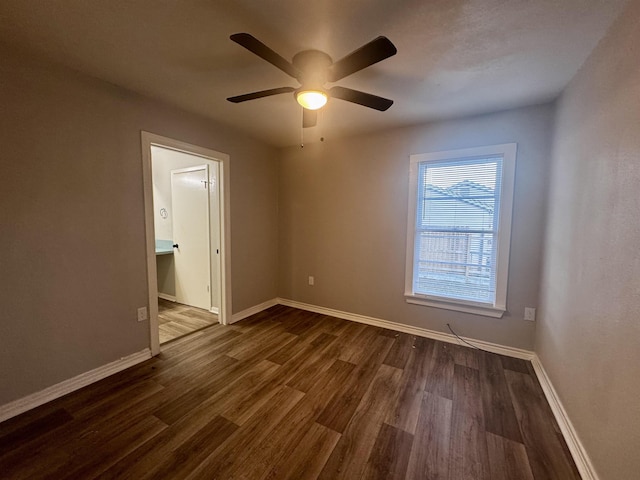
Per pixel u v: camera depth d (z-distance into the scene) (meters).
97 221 2.11
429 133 2.86
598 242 1.43
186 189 3.79
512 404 1.93
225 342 2.83
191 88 2.20
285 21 1.41
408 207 3.01
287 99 2.37
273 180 3.88
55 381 1.93
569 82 1.97
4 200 1.68
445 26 1.43
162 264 4.23
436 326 2.97
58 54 1.75
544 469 1.44
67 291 1.97
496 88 2.11
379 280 3.27
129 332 2.34
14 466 1.41
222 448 1.53
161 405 1.87
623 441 1.12
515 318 2.59
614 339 1.23
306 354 2.60
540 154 2.40
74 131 1.95
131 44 1.64
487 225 2.67
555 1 1.25
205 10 1.35
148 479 1.35
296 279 3.92
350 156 3.35
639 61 1.13
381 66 1.81
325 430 1.68
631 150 1.17
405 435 1.65
